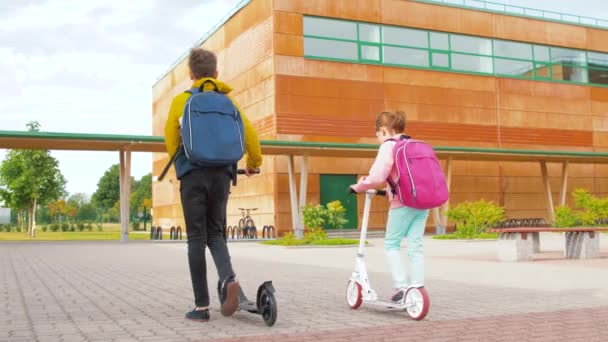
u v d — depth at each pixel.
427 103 30.53
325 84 28.16
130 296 6.96
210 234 5.20
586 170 35.31
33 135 20.58
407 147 5.29
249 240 23.59
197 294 5.13
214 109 4.86
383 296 6.70
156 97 43.78
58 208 88.81
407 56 30.34
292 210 25.16
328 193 28.16
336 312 5.64
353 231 27.69
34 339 4.40
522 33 33.59
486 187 32.19
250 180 29.11
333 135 28.08
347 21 29.03
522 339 4.24
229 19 31.64
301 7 28.02
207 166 4.88
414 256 5.47
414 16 30.61
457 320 5.09
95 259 13.68
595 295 6.75
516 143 32.78
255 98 28.86
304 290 7.47
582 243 12.97
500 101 32.53
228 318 5.29
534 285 7.81
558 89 34.38
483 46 32.50
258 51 28.61
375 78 29.30
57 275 9.75
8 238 39.12
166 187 39.94
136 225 65.69
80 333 4.63
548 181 31.38
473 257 13.55
